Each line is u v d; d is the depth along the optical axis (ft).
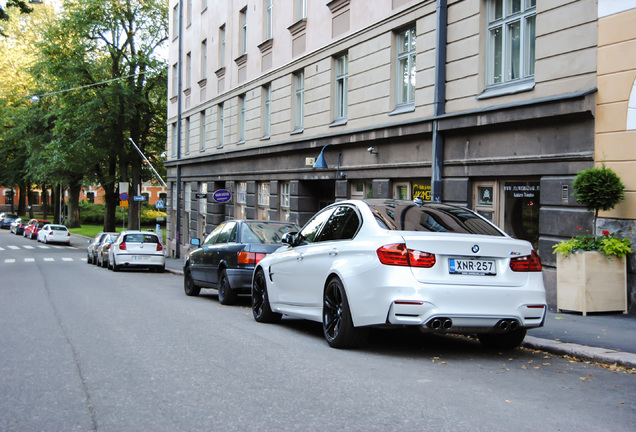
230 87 91.76
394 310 20.56
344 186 60.08
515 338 23.44
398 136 50.21
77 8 136.67
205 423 14.08
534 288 21.54
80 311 35.50
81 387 17.49
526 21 39.37
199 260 46.01
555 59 36.11
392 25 51.62
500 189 41.29
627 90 32.07
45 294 46.98
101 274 75.41
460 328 20.83
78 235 198.18
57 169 154.30
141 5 140.26
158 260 84.28
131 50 144.25
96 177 154.10
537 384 18.13
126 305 38.83
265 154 78.13
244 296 47.01
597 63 33.60
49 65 139.03
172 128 125.80
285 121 72.84
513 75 40.63
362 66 56.24
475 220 23.93
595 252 31.63
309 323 32.42
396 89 52.34
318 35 64.59
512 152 39.37
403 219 23.04
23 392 17.02
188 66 114.73
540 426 13.93
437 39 45.42
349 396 16.39
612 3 32.81
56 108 150.61
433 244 20.89
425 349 24.02
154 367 19.99
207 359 21.26
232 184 90.79
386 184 52.85
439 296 20.44
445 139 45.42
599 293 31.65
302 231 28.86
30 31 183.83
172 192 124.98
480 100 41.78
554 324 28.60
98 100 133.90
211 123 100.68
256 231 41.47
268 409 15.16
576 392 17.20
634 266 31.99
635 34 31.76
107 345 24.09
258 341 25.08
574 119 34.96
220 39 97.19
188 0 114.01
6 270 82.58
